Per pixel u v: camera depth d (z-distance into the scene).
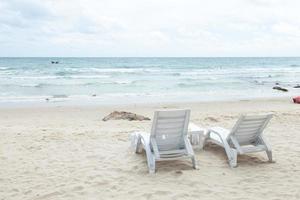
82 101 17.20
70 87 24.11
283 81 31.05
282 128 8.81
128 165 5.57
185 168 5.45
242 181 4.84
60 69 46.28
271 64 76.81
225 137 5.86
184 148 5.62
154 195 4.30
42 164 5.66
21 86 24.00
